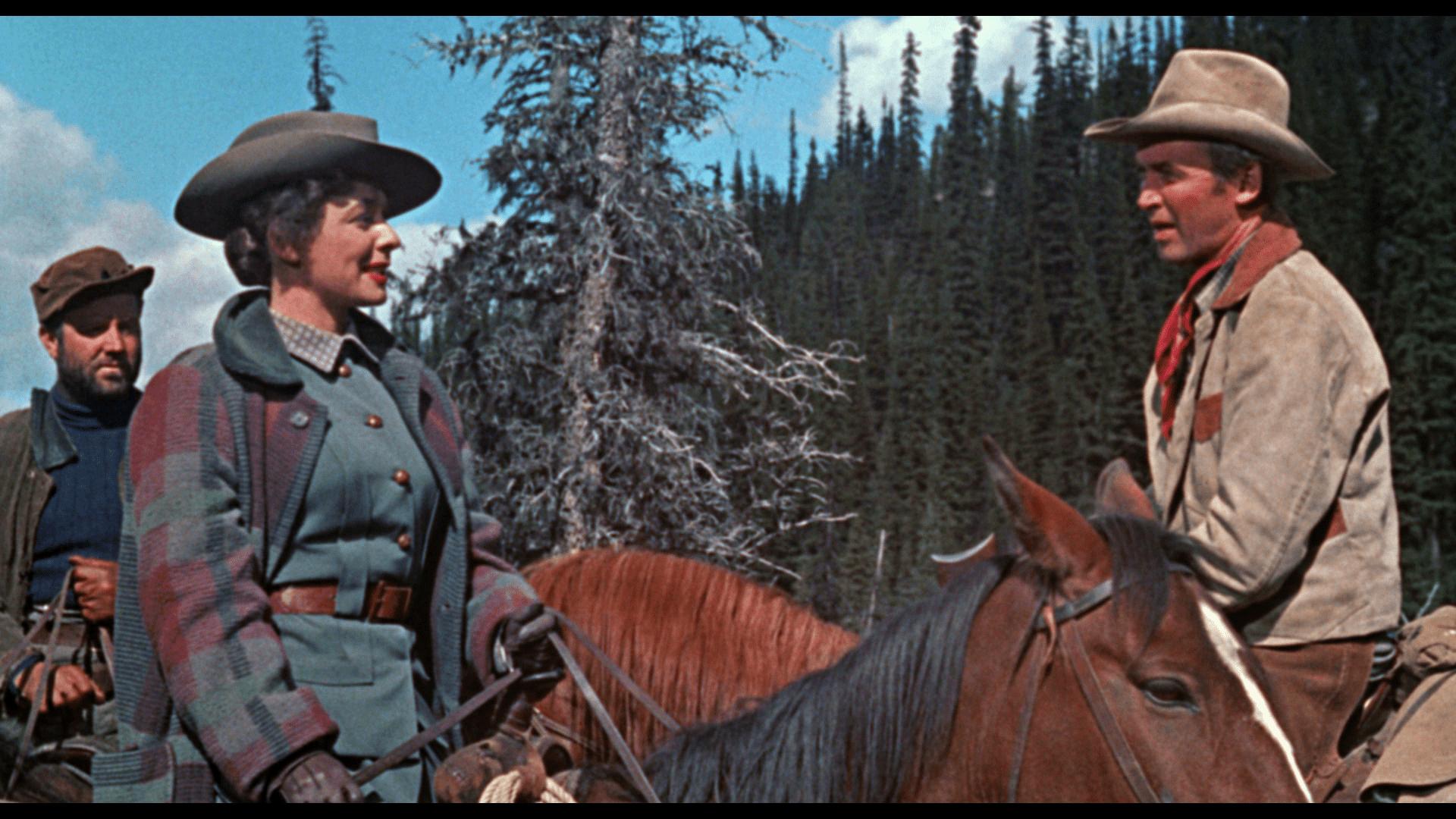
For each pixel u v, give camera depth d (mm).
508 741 1953
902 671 1803
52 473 3188
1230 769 1654
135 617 1959
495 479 10648
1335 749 2521
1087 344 72375
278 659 1863
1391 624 2508
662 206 10992
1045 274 95562
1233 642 1737
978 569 1856
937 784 1772
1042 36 121812
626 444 10500
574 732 3172
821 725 1835
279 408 2053
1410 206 64688
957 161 126375
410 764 2076
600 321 10750
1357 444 2494
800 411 11680
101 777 1917
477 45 10820
